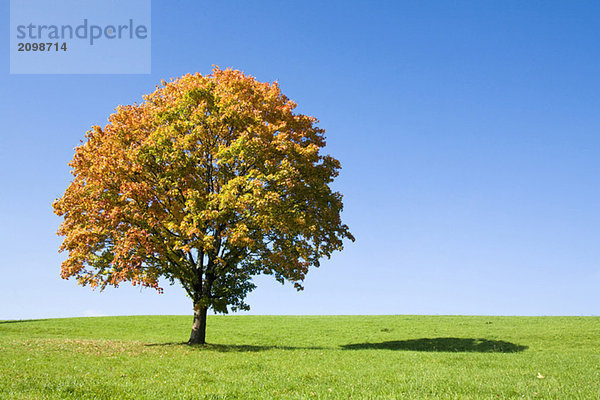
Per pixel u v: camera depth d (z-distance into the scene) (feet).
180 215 84.94
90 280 83.66
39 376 47.29
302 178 90.53
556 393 40.04
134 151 83.15
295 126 97.04
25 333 132.87
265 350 79.00
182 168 85.46
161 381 45.73
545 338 110.22
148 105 98.68
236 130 90.63
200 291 89.56
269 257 85.56
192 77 93.61
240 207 78.13
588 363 63.87
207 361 60.75
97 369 53.78
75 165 87.56
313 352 74.49
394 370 54.39
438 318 175.63
